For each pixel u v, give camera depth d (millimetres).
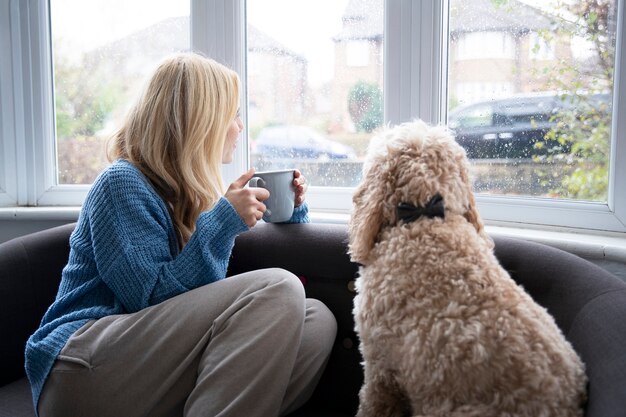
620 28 1267
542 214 1413
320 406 1280
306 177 1693
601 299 916
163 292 1076
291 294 1058
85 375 1016
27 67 1781
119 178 1115
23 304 1323
